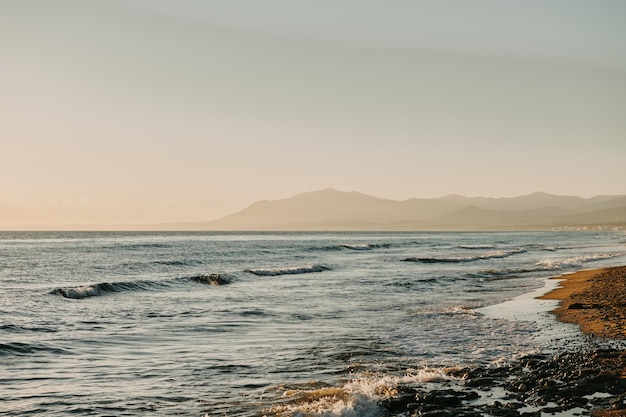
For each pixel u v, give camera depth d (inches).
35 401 409.4
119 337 655.1
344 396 409.4
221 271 1626.5
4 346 570.6
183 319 791.7
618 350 540.4
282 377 477.1
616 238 6668.3
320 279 1432.1
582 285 1199.6
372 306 925.2
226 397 418.9
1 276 1390.3
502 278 1432.1
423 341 627.5
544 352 556.7
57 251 2481.5
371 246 3440.0
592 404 380.8
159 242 3821.4
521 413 365.4
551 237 7298.2
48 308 888.3
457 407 382.0
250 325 741.9
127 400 413.1
